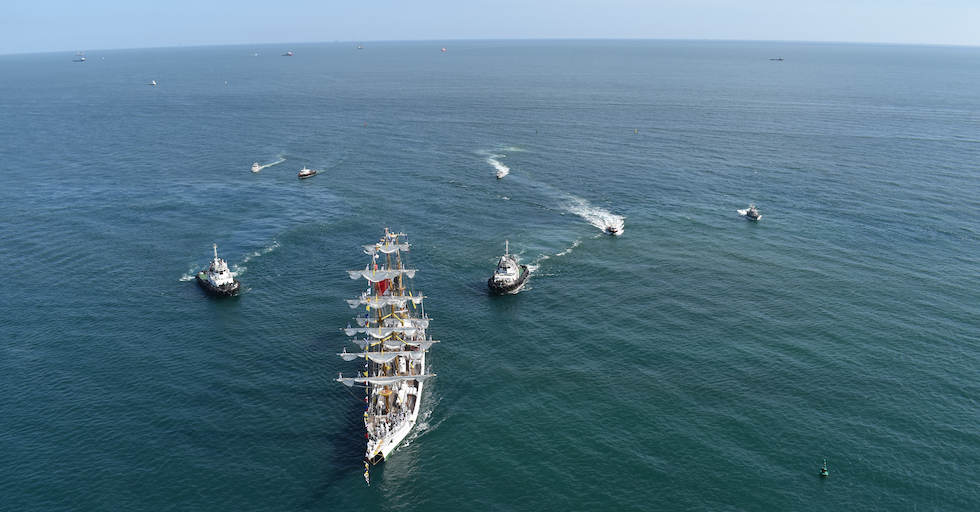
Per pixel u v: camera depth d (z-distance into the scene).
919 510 79.12
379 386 98.94
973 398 98.94
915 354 110.81
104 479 84.81
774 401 99.62
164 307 132.12
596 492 83.25
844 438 91.12
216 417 97.69
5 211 188.00
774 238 165.88
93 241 166.50
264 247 163.75
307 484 85.25
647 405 100.00
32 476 84.94
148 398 101.88
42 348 115.75
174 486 84.06
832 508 79.75
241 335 121.62
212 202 198.88
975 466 85.50
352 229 176.50
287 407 100.38
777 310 127.88
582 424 96.25
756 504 80.56
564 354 115.12
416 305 133.75
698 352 113.88
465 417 98.69
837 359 110.00
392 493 83.88
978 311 124.94
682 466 87.12
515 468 87.94
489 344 119.06
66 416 97.00
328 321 127.38
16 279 143.50
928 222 173.62
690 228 175.38
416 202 199.75
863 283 138.25
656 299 134.62
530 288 141.88
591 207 194.62
